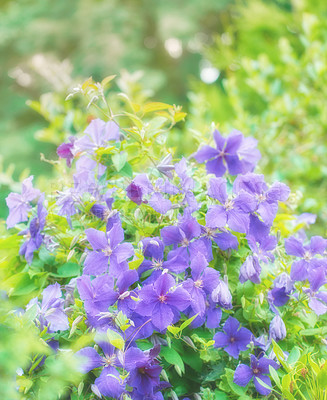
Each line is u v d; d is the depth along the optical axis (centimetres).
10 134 995
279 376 189
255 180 197
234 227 192
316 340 200
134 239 200
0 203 213
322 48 340
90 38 1086
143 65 1084
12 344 167
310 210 275
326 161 344
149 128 206
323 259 198
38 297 200
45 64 339
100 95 206
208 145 212
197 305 187
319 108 347
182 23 1096
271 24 522
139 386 181
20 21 1144
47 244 204
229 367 194
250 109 488
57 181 222
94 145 205
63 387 181
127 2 1193
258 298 194
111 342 175
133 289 191
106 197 202
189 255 194
